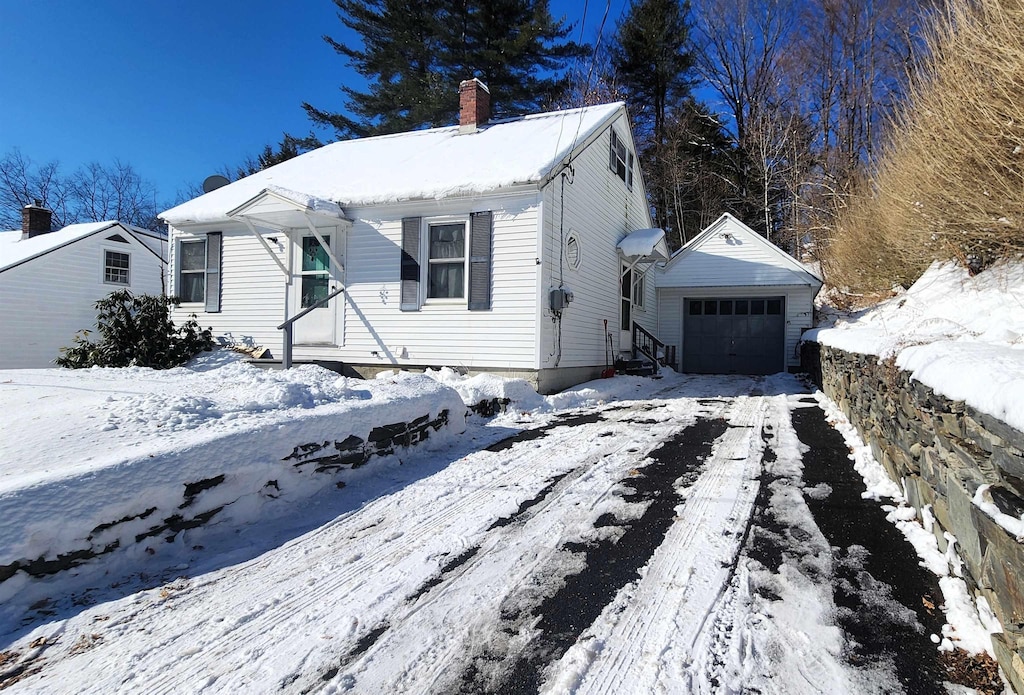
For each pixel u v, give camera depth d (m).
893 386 3.88
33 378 5.16
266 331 10.27
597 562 2.91
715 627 2.27
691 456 5.09
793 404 8.32
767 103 25.44
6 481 2.63
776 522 3.41
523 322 8.46
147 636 2.29
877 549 2.99
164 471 3.07
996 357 2.51
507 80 21.72
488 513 3.68
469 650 2.15
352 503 3.93
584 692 1.90
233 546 3.21
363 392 5.25
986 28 5.36
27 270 15.77
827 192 21.23
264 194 8.78
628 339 13.53
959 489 2.48
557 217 9.02
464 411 6.24
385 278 9.34
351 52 22.62
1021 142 4.95
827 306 16.48
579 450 5.38
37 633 2.30
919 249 7.89
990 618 2.08
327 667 2.07
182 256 11.12
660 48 25.28
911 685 1.90
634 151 13.94
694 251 16.30
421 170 10.02
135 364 9.14
